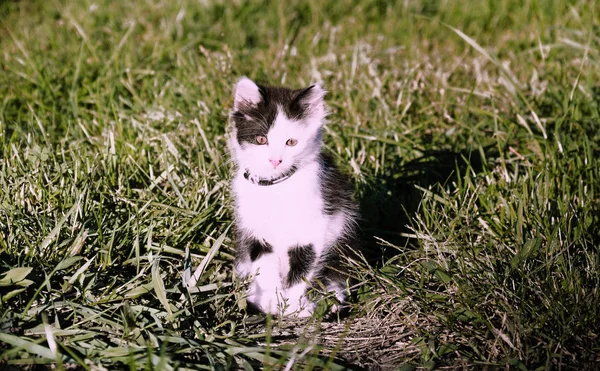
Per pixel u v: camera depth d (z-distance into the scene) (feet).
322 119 4.93
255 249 4.93
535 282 4.63
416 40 6.84
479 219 4.99
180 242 4.93
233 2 7.68
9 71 6.26
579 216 4.98
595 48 6.32
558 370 4.44
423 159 5.54
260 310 4.88
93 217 4.88
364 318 4.75
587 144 5.22
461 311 4.62
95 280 4.67
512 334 4.51
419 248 4.98
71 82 6.08
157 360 4.36
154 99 5.92
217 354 4.47
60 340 4.46
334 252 4.95
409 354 4.56
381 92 6.04
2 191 4.93
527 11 7.32
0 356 4.32
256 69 6.22
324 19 7.47
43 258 4.69
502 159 5.23
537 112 5.76
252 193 4.86
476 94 5.95
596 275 4.65
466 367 4.48
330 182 4.95
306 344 4.50
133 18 6.96
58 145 5.44
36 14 7.72
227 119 5.60
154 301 4.67
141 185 5.23
